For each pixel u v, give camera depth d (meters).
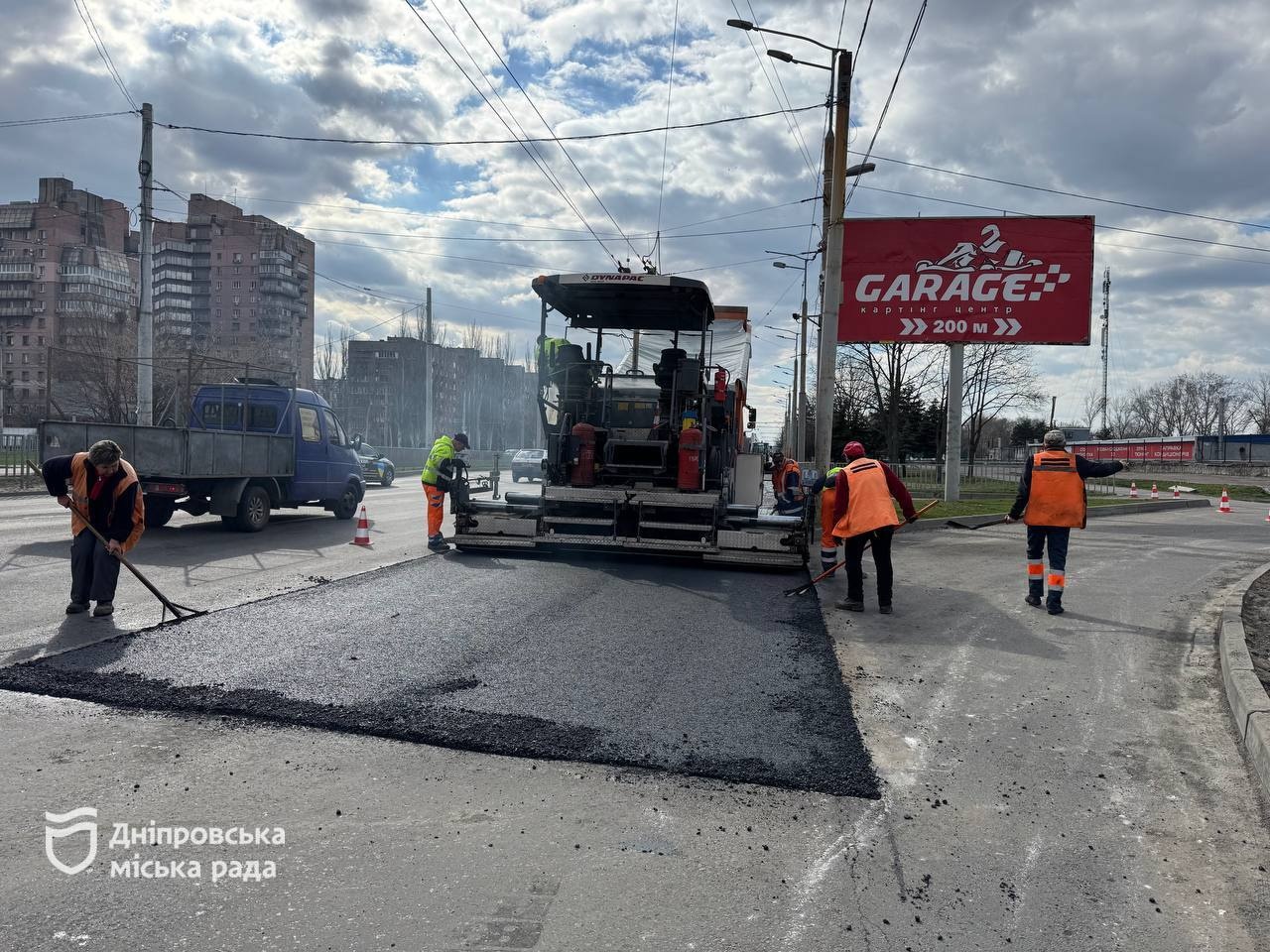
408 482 31.05
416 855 3.12
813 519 11.02
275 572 8.86
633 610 7.39
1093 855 3.30
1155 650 6.43
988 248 19.72
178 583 8.09
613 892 2.91
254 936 2.59
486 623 6.68
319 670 5.26
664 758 4.11
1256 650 5.99
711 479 10.66
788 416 60.16
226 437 11.85
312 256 107.75
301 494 13.64
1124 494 29.31
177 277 99.06
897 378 32.53
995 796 3.83
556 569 9.44
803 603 8.07
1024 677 5.68
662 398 10.62
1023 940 2.71
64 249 93.88
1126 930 2.79
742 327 14.45
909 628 7.10
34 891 2.81
